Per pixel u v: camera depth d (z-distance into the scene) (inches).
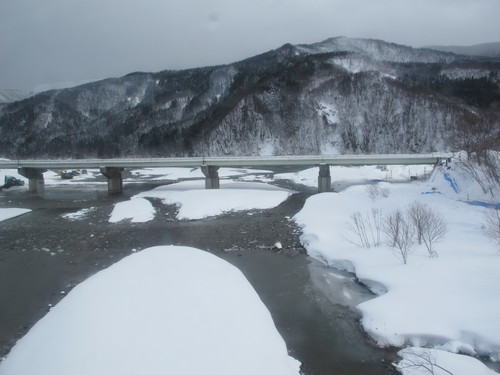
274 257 799.7
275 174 2800.2
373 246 734.5
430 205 1053.8
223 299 500.1
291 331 479.5
